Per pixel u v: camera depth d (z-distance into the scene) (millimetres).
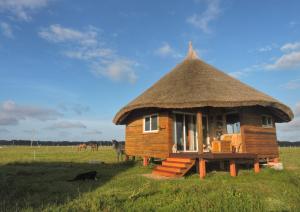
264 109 17188
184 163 13344
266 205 7699
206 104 13711
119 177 12680
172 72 19000
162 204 7691
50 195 8836
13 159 24359
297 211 7414
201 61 19234
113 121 19078
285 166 17797
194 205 7566
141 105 15820
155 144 16344
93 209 7000
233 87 15953
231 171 13281
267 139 16859
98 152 39906
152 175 13594
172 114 15953
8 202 7891
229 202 7805
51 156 29625
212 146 15070
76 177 11891
